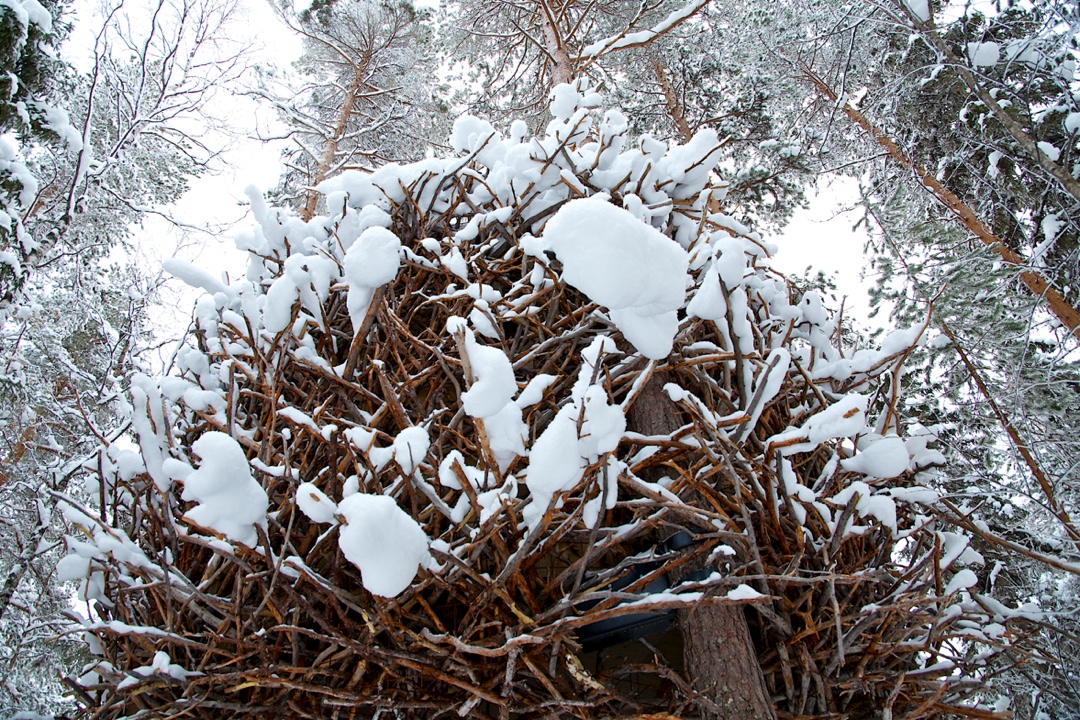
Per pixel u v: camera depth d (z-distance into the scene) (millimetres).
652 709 3809
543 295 5172
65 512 3852
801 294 7164
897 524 5000
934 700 3752
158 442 4059
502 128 13914
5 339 7129
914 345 4742
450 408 4715
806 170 10898
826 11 9898
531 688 3818
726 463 3881
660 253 3408
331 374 4609
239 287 5391
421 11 15367
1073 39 6230
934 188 8594
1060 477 5898
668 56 13086
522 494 4598
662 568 3619
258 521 3537
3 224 5457
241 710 3637
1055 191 6617
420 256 5402
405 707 3607
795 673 3955
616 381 4605
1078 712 5031
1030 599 6145
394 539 3100
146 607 4070
